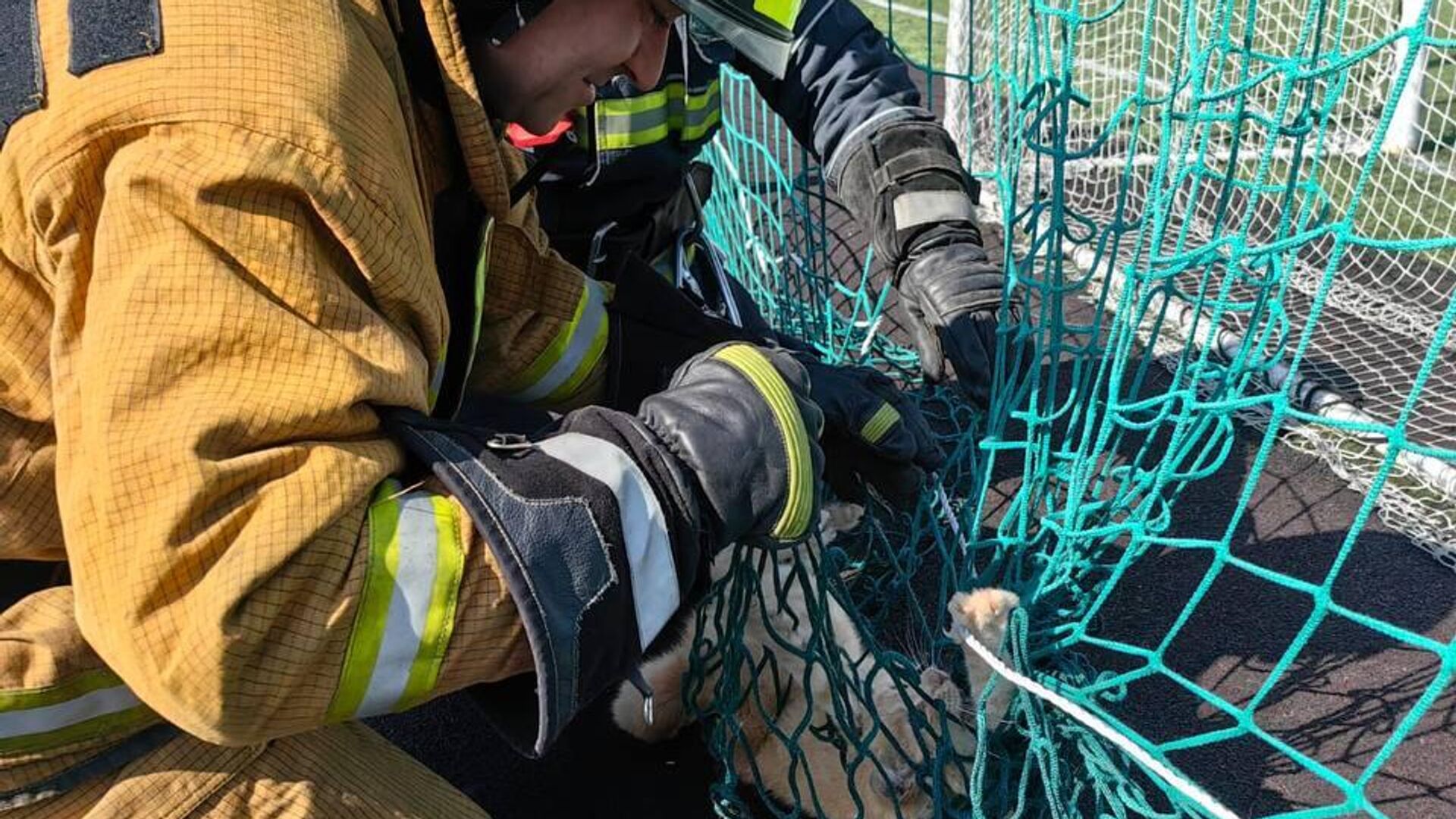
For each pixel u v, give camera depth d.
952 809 2.04
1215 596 2.56
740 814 2.04
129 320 0.99
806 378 1.42
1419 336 3.32
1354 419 2.95
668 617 1.25
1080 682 2.04
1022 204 4.07
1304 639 1.64
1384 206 3.88
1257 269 2.26
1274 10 3.38
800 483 1.29
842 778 2.17
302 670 1.06
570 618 1.14
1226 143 3.70
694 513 1.23
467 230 1.38
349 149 1.06
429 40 1.24
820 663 1.83
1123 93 4.27
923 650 2.21
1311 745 2.22
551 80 1.30
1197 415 2.04
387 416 1.16
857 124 2.27
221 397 1.00
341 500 1.04
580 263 2.31
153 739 1.30
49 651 1.21
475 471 1.13
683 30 2.16
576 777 2.31
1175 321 3.37
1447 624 2.46
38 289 1.11
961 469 2.74
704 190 2.65
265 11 1.06
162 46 1.03
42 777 1.25
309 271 1.04
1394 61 3.21
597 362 1.77
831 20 2.31
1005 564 2.36
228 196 1.01
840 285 3.37
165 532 0.98
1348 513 2.76
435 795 1.51
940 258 2.14
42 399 1.14
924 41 6.36
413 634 1.11
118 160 1.01
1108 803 1.97
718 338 1.90
